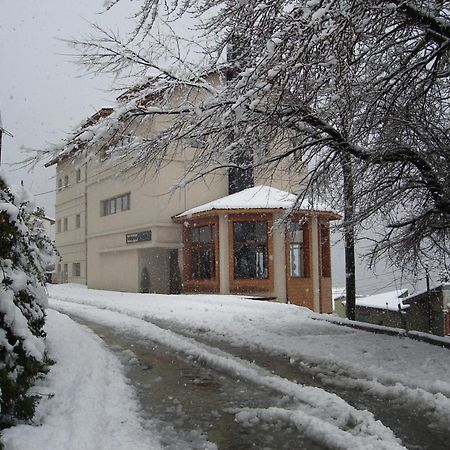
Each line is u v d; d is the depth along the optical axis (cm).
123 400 579
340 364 768
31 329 603
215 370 757
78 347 849
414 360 773
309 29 595
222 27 802
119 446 432
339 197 1091
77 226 3438
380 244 1115
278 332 1098
